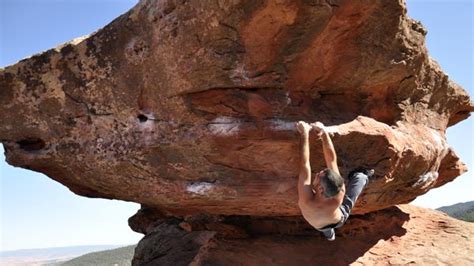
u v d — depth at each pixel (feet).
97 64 27.53
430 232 43.65
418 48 26.76
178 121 25.95
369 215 41.96
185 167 27.76
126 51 26.30
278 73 24.29
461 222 46.80
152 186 30.27
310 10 21.65
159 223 51.47
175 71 24.52
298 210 32.40
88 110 28.68
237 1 21.25
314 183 20.17
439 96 35.12
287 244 38.17
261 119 25.05
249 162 26.50
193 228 41.52
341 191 19.61
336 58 24.79
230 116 25.22
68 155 30.07
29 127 30.94
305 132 21.52
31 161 31.96
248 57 23.32
